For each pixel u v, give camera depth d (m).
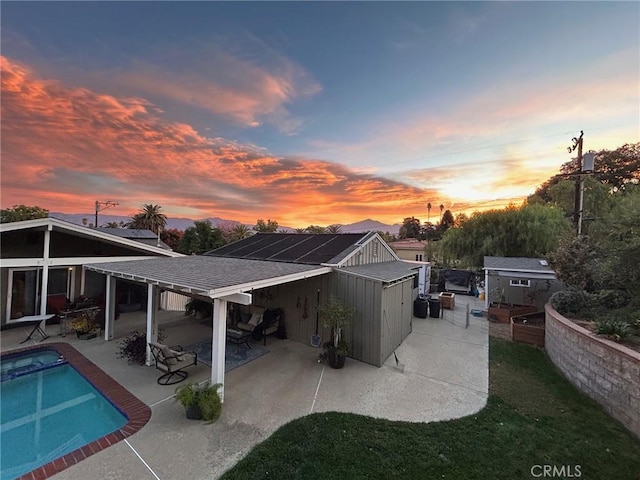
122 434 4.71
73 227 10.37
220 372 5.70
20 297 10.75
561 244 10.92
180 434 4.75
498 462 4.23
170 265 9.24
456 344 9.77
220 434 4.77
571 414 5.57
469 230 24.03
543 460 4.29
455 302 17.39
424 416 5.43
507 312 12.71
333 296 8.76
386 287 8.20
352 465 4.10
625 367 5.20
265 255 11.48
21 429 5.12
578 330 6.75
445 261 26.94
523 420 5.34
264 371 7.34
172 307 13.90
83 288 12.44
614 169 26.02
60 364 7.57
